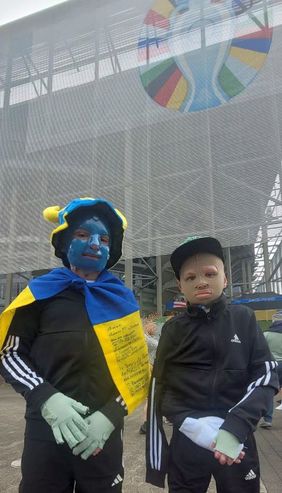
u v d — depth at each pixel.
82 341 1.88
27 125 12.34
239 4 11.10
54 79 12.55
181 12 11.65
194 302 2.06
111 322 1.97
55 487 1.76
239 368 1.91
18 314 1.90
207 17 11.32
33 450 1.78
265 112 10.13
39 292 1.93
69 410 1.64
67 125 11.91
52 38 12.88
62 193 11.35
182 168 10.38
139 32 11.98
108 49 12.25
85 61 12.40
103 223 2.16
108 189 10.91
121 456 1.91
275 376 1.89
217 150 10.21
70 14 12.84
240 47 10.84
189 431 1.83
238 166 9.94
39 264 10.75
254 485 1.84
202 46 11.18
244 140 10.08
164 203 10.23
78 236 2.07
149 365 2.27
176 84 11.14
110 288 2.09
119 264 12.70
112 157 11.18
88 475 1.79
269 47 10.60
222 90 10.64
